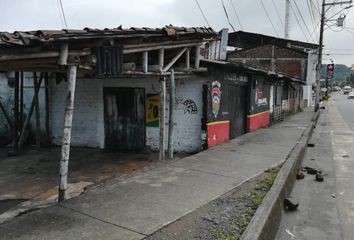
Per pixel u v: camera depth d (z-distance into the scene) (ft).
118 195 19.66
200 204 18.69
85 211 17.16
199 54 36.11
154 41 28.55
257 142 40.19
